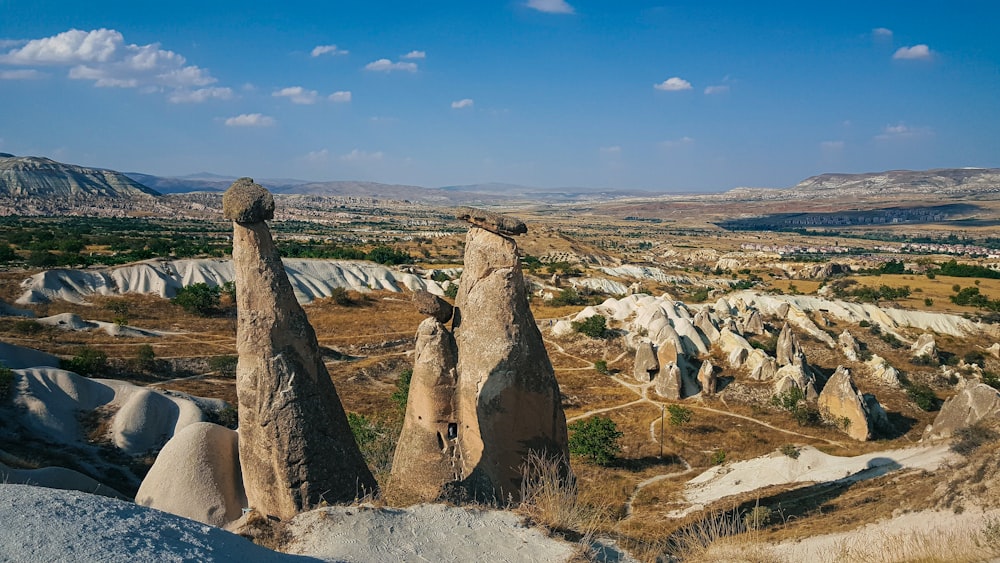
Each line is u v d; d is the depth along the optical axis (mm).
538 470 15258
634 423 45844
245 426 14516
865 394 46562
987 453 19844
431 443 15500
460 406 15570
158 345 59500
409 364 62688
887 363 56469
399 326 76312
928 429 39500
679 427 44938
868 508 20562
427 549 9352
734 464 34594
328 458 14492
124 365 51438
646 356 55656
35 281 71688
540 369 15719
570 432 41500
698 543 12203
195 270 83562
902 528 17922
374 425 31922
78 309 69688
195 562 6355
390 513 10164
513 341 15383
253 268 14297
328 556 8852
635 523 21812
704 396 51125
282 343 14336
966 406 36875
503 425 15133
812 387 48562
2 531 5961
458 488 15125
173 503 17953
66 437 35031
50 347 52469
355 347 68438
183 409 37844
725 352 56906
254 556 7312
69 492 7172
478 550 9484
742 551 11758
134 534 6473
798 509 24000
